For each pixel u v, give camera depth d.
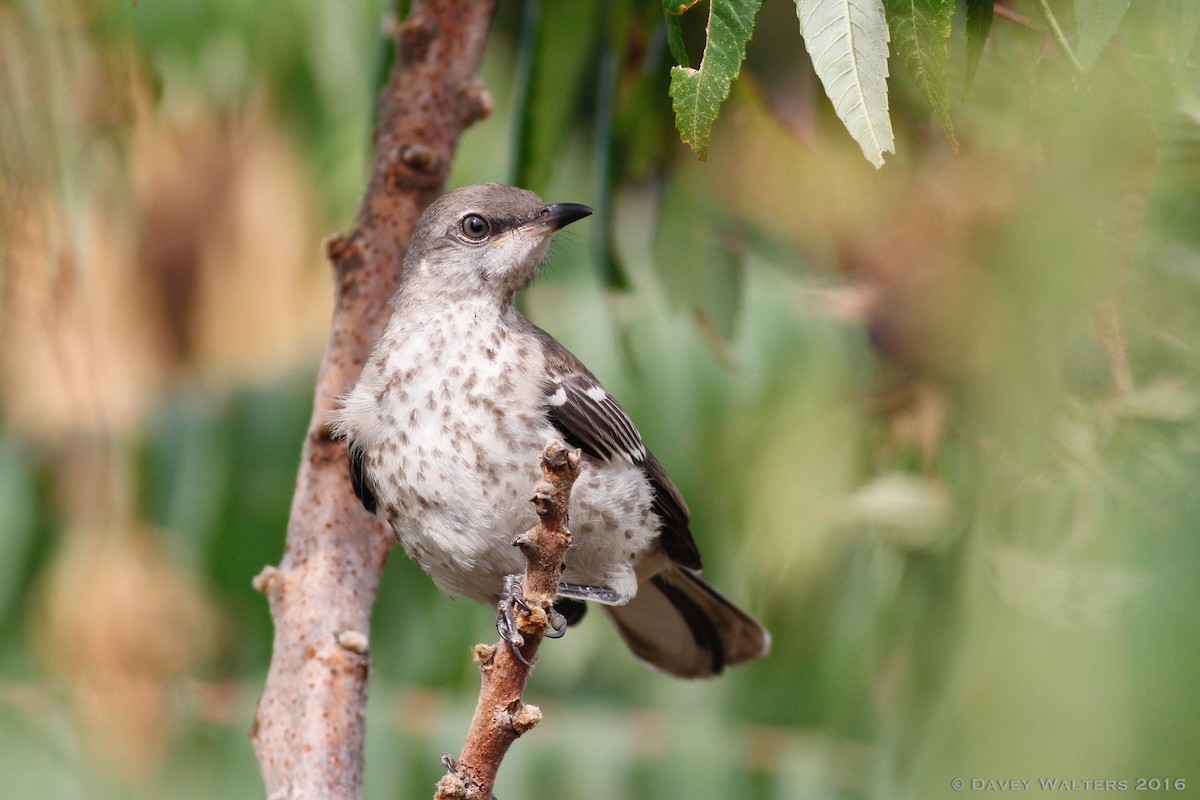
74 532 10.50
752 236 9.65
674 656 8.95
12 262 7.75
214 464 10.96
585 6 8.27
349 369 7.55
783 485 9.25
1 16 7.65
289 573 7.06
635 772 10.16
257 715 6.73
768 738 9.95
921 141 8.16
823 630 8.97
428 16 7.84
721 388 10.03
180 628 10.54
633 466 7.77
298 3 10.48
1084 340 7.64
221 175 11.98
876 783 8.50
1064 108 6.69
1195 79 6.72
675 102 5.30
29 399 9.85
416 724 10.15
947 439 8.26
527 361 7.41
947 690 8.01
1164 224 7.52
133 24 8.50
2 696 10.08
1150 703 7.36
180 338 12.23
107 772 10.13
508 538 7.16
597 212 8.92
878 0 5.23
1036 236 7.09
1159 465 7.61
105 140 8.15
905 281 7.88
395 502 7.25
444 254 7.98
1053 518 7.77
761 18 10.45
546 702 10.66
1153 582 7.48
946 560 8.10
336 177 10.80
